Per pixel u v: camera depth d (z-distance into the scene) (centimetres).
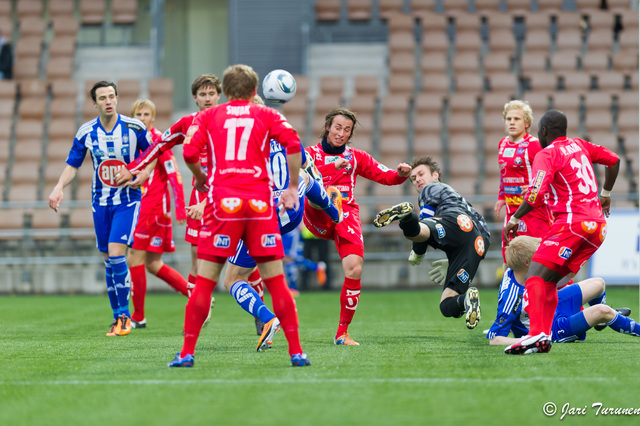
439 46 6550
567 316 2138
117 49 6856
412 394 1343
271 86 2027
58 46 6706
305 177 1911
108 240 2531
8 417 1217
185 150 1572
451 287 2205
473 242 2222
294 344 1675
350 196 2203
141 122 2497
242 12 6825
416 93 6375
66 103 6066
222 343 2214
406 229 2122
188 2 7088
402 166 2192
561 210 1862
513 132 2688
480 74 6494
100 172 2470
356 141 5816
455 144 5759
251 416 1187
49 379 1540
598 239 1862
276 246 1602
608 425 1157
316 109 6009
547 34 6644
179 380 1488
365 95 6272
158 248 2806
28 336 2477
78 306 4050
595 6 6981
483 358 1797
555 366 1653
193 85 2400
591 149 1969
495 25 6731
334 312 3584
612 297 4197
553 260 1852
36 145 5822
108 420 1180
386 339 2311
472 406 1255
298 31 6794
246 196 1557
